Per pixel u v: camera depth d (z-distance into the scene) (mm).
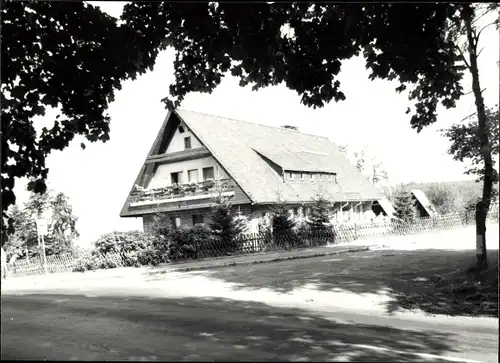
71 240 36875
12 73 7828
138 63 8180
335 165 46000
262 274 18953
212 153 32969
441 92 9062
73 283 20547
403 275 15766
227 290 15258
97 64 8070
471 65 13773
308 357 6586
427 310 11133
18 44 7777
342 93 8633
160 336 8164
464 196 59938
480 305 11234
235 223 29938
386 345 7641
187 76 9141
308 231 33750
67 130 8469
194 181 35312
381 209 51875
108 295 15305
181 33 8258
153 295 14742
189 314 10719
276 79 8641
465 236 34875
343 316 10555
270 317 10305
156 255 26781
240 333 8406
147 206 36594
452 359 6680
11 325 9836
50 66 7980
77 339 8039
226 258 27391
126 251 26688
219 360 6328
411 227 42125
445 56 8039
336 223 37312
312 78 8500
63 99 8344
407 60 7449
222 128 38375
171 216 36031
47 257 27766
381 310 11336
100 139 8789
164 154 35969
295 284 15617
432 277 14883
